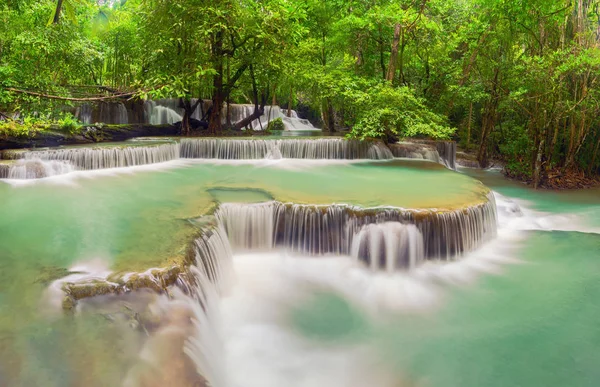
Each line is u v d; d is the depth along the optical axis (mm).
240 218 7848
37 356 3512
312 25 21438
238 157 14438
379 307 6281
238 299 6336
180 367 3605
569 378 4758
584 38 13836
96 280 4684
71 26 14047
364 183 10188
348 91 15984
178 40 15141
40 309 4180
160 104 21281
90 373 3373
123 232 6375
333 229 7648
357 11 18578
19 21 13367
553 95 13320
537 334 5598
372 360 5086
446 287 6883
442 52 19172
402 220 7438
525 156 15266
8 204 8008
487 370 4910
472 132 20734
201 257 5980
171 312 4473
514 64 14961
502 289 6805
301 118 30000
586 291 6691
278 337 5445
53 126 13266
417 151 15625
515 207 10883
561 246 8523
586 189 13859
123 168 12062
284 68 17781
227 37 17219
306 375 4816
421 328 5762
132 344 3801
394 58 17312
